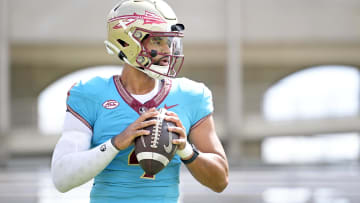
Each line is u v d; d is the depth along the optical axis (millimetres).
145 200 10047
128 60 10203
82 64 72562
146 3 10219
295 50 72625
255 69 73562
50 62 71625
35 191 35844
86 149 10125
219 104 71562
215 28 69562
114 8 10602
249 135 74688
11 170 54281
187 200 31375
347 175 47594
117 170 10094
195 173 10109
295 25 70250
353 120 76188
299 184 40188
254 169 55000
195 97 10469
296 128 76062
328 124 76250
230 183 40906
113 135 10102
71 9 68875
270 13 69938
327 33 70875
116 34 10328
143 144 9430
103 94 10242
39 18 68438
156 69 10086
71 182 9844
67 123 10273
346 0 70500
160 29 10016
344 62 74125
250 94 73938
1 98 62469
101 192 10195
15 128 71062
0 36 63469
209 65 71812
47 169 55031
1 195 33969
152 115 9547
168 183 10211
